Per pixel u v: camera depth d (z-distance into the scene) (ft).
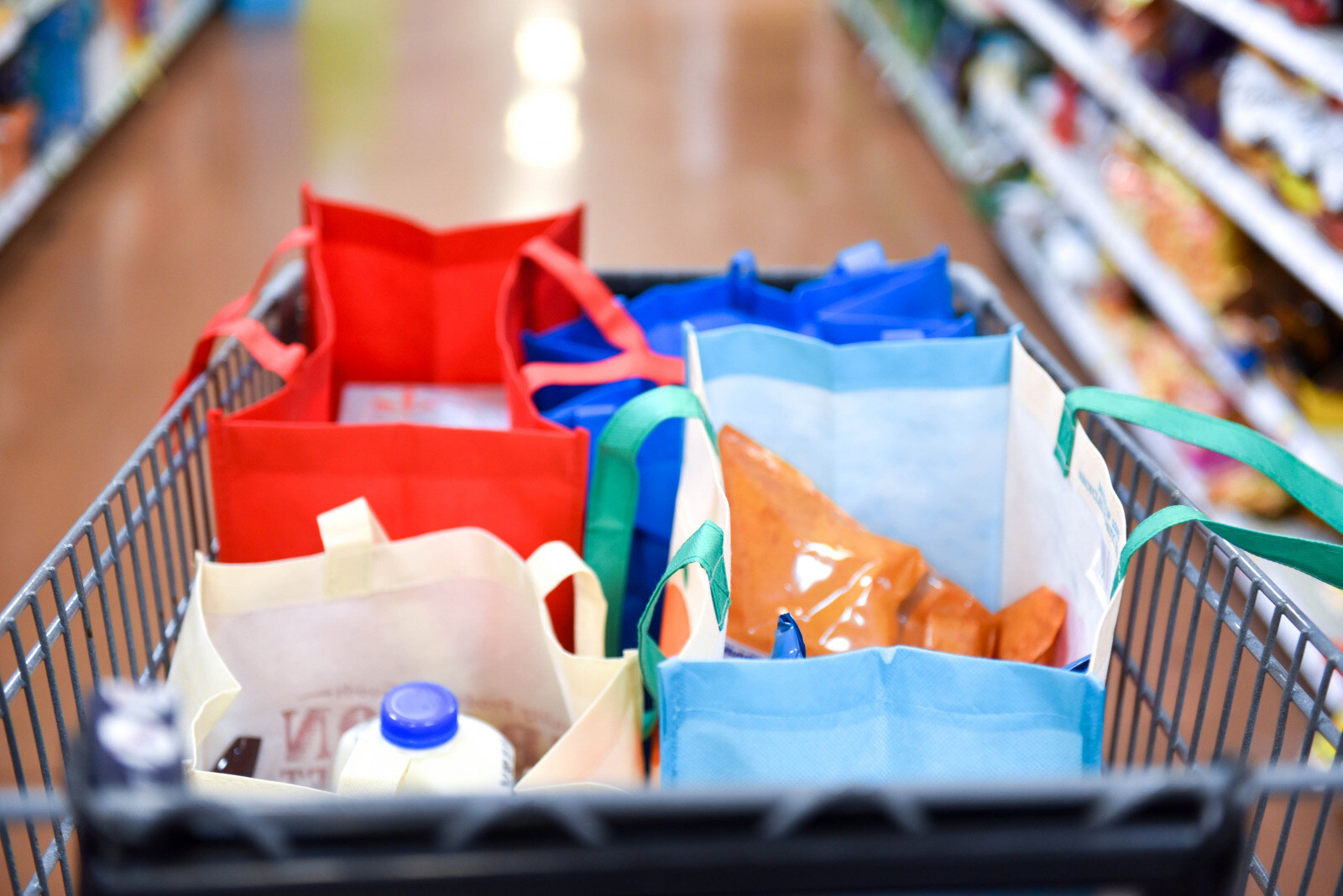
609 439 3.72
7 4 11.68
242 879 1.75
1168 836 1.85
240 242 13.37
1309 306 8.63
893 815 1.81
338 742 3.89
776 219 14.75
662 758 2.86
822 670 2.89
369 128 16.90
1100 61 10.87
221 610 3.61
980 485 4.41
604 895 1.83
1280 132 7.91
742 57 21.16
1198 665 7.26
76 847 4.72
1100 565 3.51
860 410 4.36
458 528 4.01
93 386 10.49
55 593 3.41
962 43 16.25
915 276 5.25
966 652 4.04
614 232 14.05
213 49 20.29
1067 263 12.12
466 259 5.32
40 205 14.07
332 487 3.92
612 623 4.03
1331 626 7.45
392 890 1.78
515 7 23.49
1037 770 2.94
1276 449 3.33
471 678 3.88
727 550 3.25
